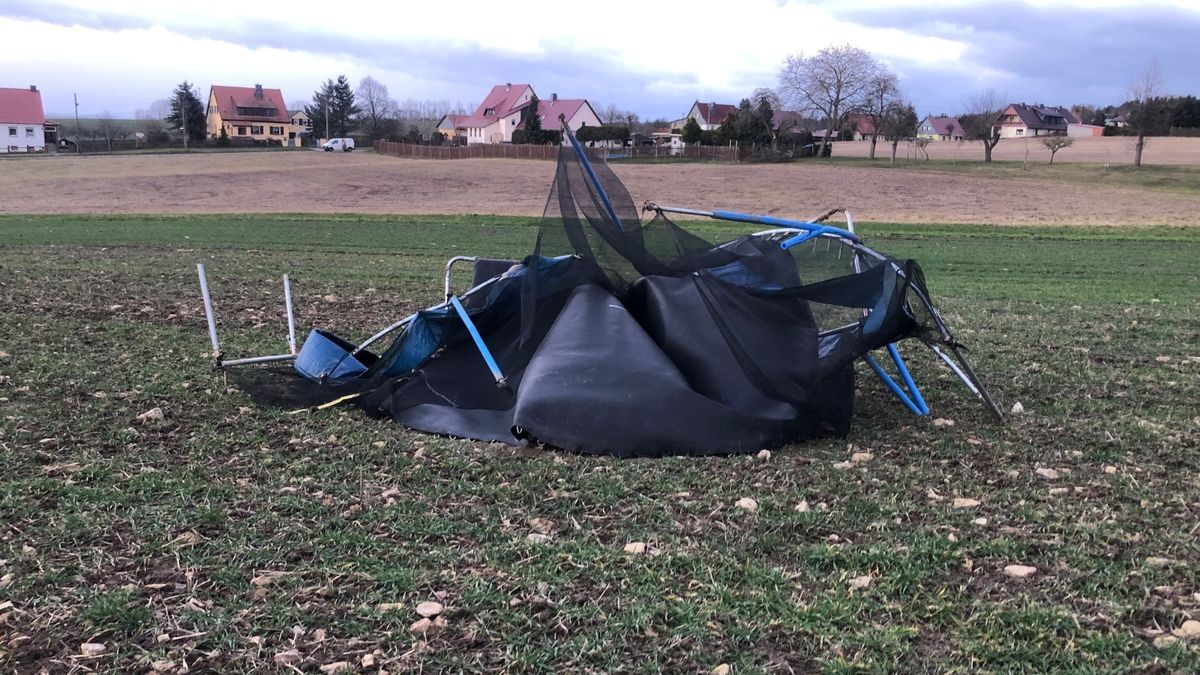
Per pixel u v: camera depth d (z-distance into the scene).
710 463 5.28
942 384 7.47
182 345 8.55
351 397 6.46
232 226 25.23
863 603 3.58
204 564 3.89
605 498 4.69
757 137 78.50
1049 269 17.06
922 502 4.73
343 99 113.50
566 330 5.96
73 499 4.59
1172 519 4.49
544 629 3.39
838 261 6.70
